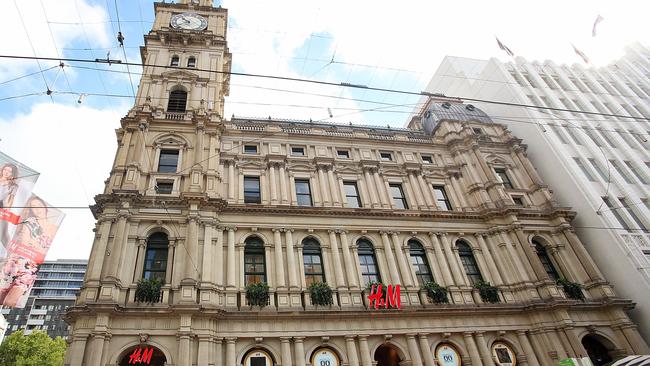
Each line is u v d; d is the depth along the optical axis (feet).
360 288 85.40
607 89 158.61
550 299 90.38
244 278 82.12
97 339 63.93
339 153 114.32
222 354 70.69
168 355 66.54
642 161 131.54
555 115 137.90
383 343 79.05
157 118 97.50
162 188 88.89
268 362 71.87
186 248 78.64
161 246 81.00
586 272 101.55
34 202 75.56
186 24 124.77
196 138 96.78
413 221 100.89
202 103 103.71
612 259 104.88
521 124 138.31
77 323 65.82
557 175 123.03
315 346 75.15
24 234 73.56
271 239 88.17
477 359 81.05
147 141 94.38
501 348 84.99
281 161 102.83
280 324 75.20
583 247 105.19
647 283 96.68
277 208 91.20
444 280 92.68
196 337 69.00
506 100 144.87
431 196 110.22
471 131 126.72
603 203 112.98
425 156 122.01
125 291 72.38
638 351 88.33
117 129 97.66
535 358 84.64
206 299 72.90
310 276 86.48
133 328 67.77
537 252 106.32
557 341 86.22
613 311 93.81
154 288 72.23
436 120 136.05
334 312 77.46
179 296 72.64
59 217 78.95
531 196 118.01
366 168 109.40
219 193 91.15
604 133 139.74
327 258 88.84
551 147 126.11
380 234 95.96
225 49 126.52
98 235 77.41
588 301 94.22
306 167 105.09
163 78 107.86
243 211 89.45
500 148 128.26
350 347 75.82
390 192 107.86
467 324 85.15
